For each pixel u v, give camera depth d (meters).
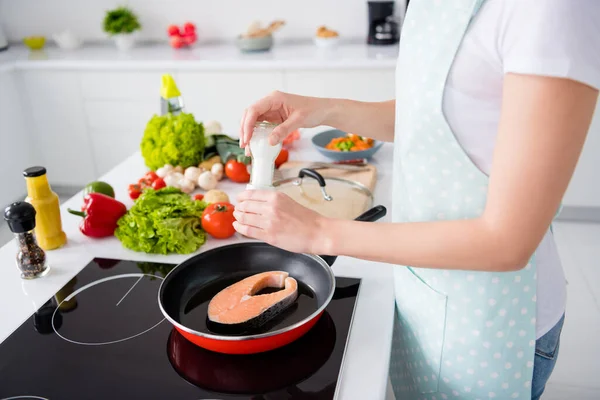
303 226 0.78
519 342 0.92
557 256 0.95
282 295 0.98
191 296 1.02
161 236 1.20
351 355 0.88
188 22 3.51
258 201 0.79
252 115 1.01
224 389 0.81
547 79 0.61
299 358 0.87
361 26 3.38
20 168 3.28
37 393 0.80
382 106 1.12
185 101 3.09
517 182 0.63
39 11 3.60
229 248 1.09
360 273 1.12
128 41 3.42
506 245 0.67
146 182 1.51
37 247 1.12
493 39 0.72
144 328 0.95
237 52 3.23
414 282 0.96
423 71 0.80
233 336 0.83
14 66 3.13
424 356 0.98
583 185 2.92
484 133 0.79
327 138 1.90
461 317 0.91
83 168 3.38
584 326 2.20
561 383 1.93
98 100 3.18
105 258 1.19
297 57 3.01
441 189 0.85
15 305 1.03
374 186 1.52
